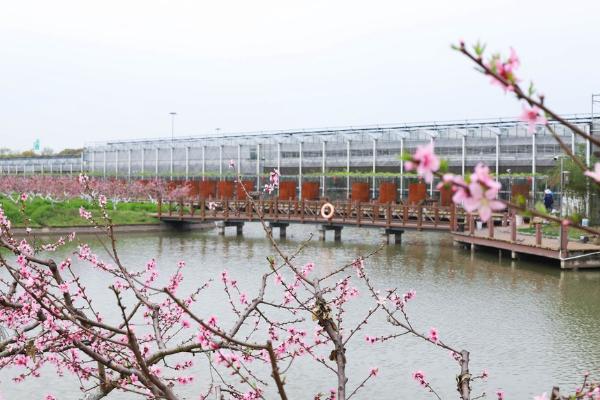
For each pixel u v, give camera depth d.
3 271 22.77
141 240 43.78
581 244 31.59
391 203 44.41
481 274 28.94
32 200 52.09
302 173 62.50
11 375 14.93
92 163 83.44
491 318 20.42
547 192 40.03
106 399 13.60
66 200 59.25
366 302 22.58
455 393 14.17
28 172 104.69
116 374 9.50
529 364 15.86
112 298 21.53
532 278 27.72
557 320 20.14
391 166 56.91
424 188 48.69
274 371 3.99
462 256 35.59
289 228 56.84
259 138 66.19
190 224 54.06
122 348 7.87
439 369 15.76
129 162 78.50
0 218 6.69
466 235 37.84
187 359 15.88
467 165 51.47
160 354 4.83
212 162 69.50
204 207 50.91
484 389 14.16
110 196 65.75
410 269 30.61
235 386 14.25
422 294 24.20
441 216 45.59
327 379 14.96
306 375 15.18
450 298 23.47
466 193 2.63
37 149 155.75
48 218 46.62
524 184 47.53
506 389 14.16
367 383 14.81
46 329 5.50
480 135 50.97
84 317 5.72
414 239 46.59
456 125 53.50
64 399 13.50
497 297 23.66
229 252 37.31
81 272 26.55
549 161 47.72
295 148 63.09
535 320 20.17
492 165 50.19
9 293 6.54
